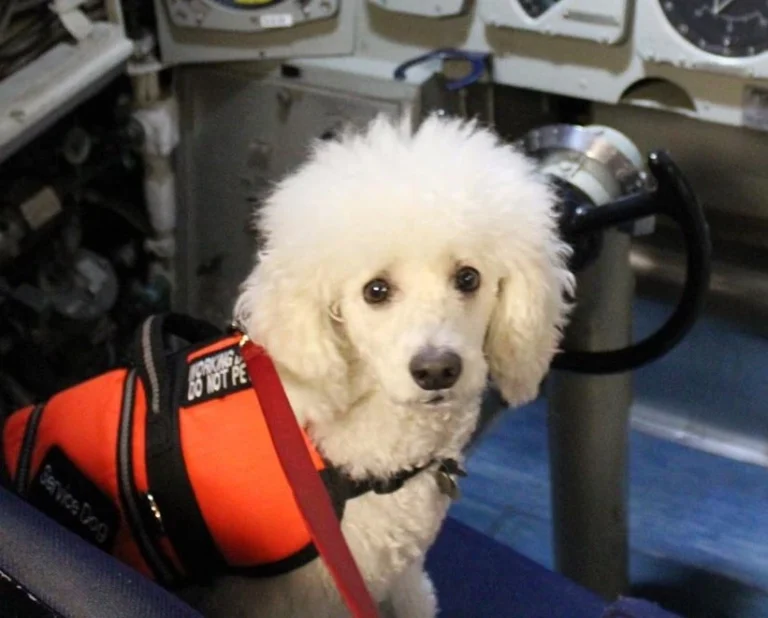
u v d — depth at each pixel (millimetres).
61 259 1272
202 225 1513
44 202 1181
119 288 1470
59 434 830
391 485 793
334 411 771
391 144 787
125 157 1362
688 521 1480
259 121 1389
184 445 773
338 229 723
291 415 720
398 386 711
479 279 757
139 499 781
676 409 1626
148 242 1492
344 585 672
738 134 1286
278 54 1340
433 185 727
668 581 1395
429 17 1251
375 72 1298
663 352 992
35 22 1129
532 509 1505
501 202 762
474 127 881
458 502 1516
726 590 1379
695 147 1330
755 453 1571
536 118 1383
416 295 729
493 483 1550
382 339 726
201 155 1456
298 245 743
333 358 760
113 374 863
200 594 871
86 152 1236
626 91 1249
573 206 942
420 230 706
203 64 1388
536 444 1616
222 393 786
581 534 1290
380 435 778
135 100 1364
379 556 820
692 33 1127
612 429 1196
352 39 1321
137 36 1320
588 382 1148
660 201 887
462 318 739
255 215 1093
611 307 1061
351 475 790
